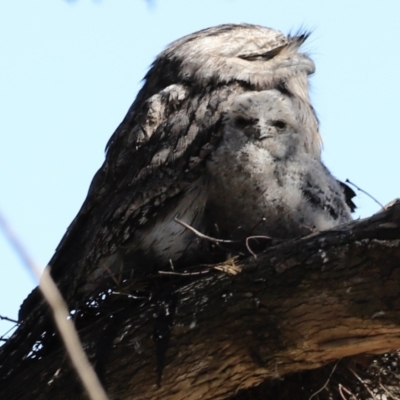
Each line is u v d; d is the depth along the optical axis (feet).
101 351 23.48
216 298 22.40
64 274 27.68
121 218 26.86
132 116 29.66
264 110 27.50
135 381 22.94
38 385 24.18
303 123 29.58
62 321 11.01
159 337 22.85
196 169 26.96
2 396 24.47
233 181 26.86
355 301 20.26
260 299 21.61
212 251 27.04
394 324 20.06
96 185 29.01
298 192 27.20
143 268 27.14
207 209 27.37
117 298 25.80
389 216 20.22
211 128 27.37
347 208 28.27
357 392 24.90
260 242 26.94
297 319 21.16
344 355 21.88
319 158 29.50
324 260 20.61
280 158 27.17
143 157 27.71
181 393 22.86
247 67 30.25
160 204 26.81
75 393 23.43
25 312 28.48
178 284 24.72
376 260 19.90
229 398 25.29
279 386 25.07
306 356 21.83
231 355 22.20
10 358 25.76
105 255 26.78
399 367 25.36
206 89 29.25
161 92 29.37
